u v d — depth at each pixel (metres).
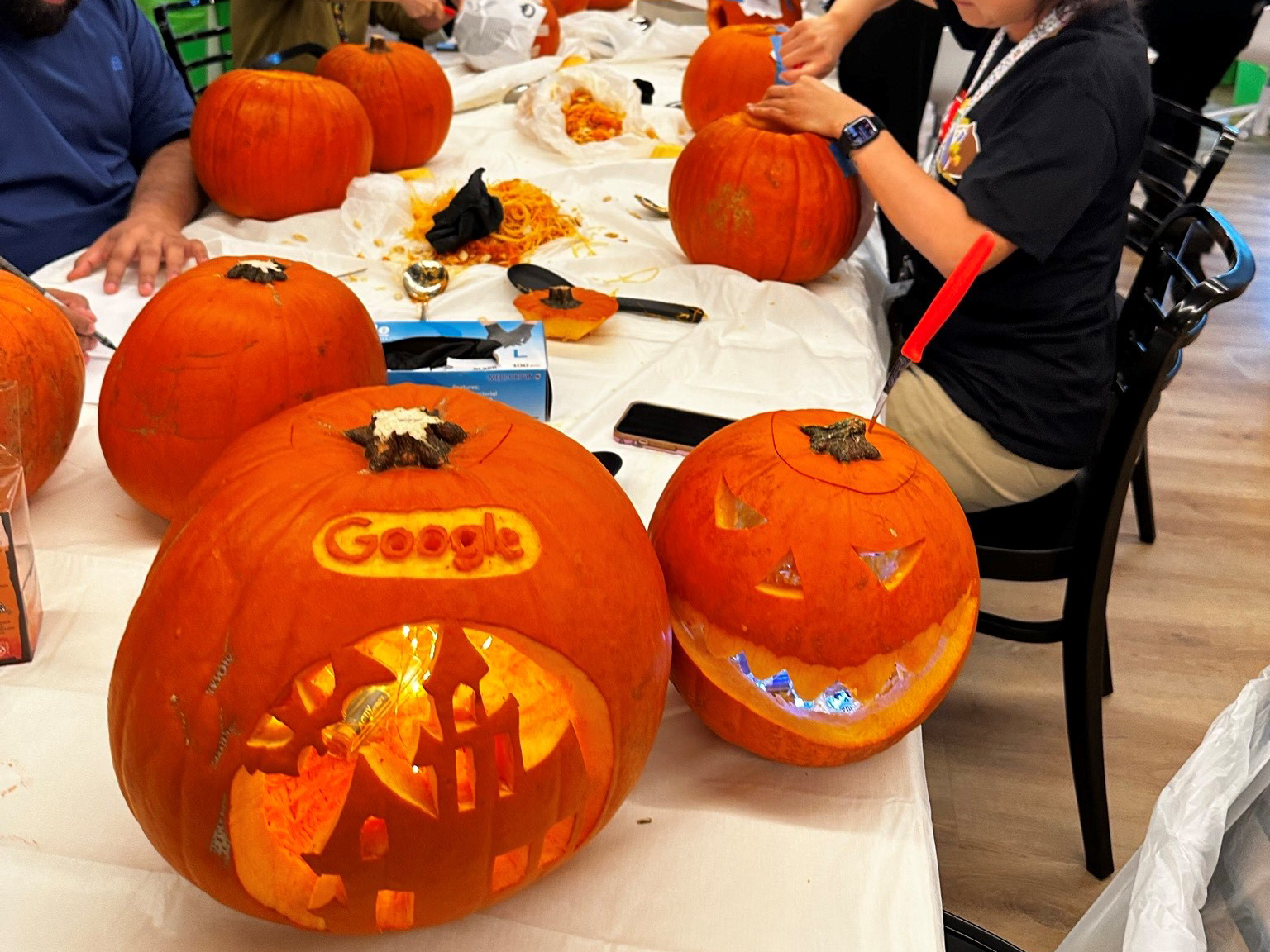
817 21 1.92
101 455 1.08
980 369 1.48
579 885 0.65
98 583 0.88
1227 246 1.28
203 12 3.23
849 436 0.74
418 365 1.09
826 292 1.69
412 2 2.60
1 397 0.89
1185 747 1.89
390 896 0.58
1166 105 1.92
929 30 3.09
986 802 1.74
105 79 1.83
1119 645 2.14
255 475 0.59
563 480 0.61
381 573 0.54
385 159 2.01
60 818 0.66
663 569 0.74
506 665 0.59
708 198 1.61
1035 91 1.33
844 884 0.66
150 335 0.89
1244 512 2.66
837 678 0.70
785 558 0.69
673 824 0.69
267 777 0.57
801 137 1.60
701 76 2.32
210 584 0.55
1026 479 1.51
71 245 1.78
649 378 1.34
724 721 0.72
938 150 1.59
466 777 0.55
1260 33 5.21
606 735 0.60
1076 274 1.42
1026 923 1.53
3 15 1.65
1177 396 3.26
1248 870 0.78
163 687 0.54
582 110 2.26
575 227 1.81
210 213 1.86
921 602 0.70
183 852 0.56
